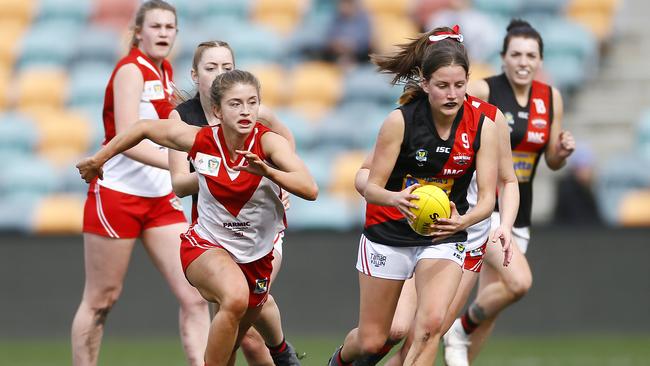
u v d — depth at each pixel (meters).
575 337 42.41
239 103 19.33
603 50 57.16
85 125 54.31
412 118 20.17
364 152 50.78
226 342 19.89
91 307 24.70
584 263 42.66
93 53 58.72
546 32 55.69
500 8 57.91
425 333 20.30
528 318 42.94
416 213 19.69
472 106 20.53
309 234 42.97
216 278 19.91
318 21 57.81
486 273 27.16
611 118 53.97
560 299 42.72
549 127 26.27
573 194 43.78
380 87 53.44
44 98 56.59
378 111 53.12
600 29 57.78
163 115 24.66
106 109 24.94
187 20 59.62
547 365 33.88
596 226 42.69
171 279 24.48
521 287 25.52
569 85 54.44
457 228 19.73
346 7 54.53
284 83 54.69
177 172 21.23
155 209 24.58
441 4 55.28
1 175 51.25
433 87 19.47
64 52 59.03
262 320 22.52
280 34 58.78
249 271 20.91
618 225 42.75
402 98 20.88
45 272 43.62
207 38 57.00
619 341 40.78
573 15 58.50
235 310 19.70
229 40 57.22
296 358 23.91
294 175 19.34
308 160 49.69
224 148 19.91
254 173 19.11
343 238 42.78
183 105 22.58
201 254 20.36
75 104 56.28
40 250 43.69
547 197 50.06
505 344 40.31
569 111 54.25
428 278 20.73
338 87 54.03
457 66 19.28
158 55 24.67
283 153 19.64
